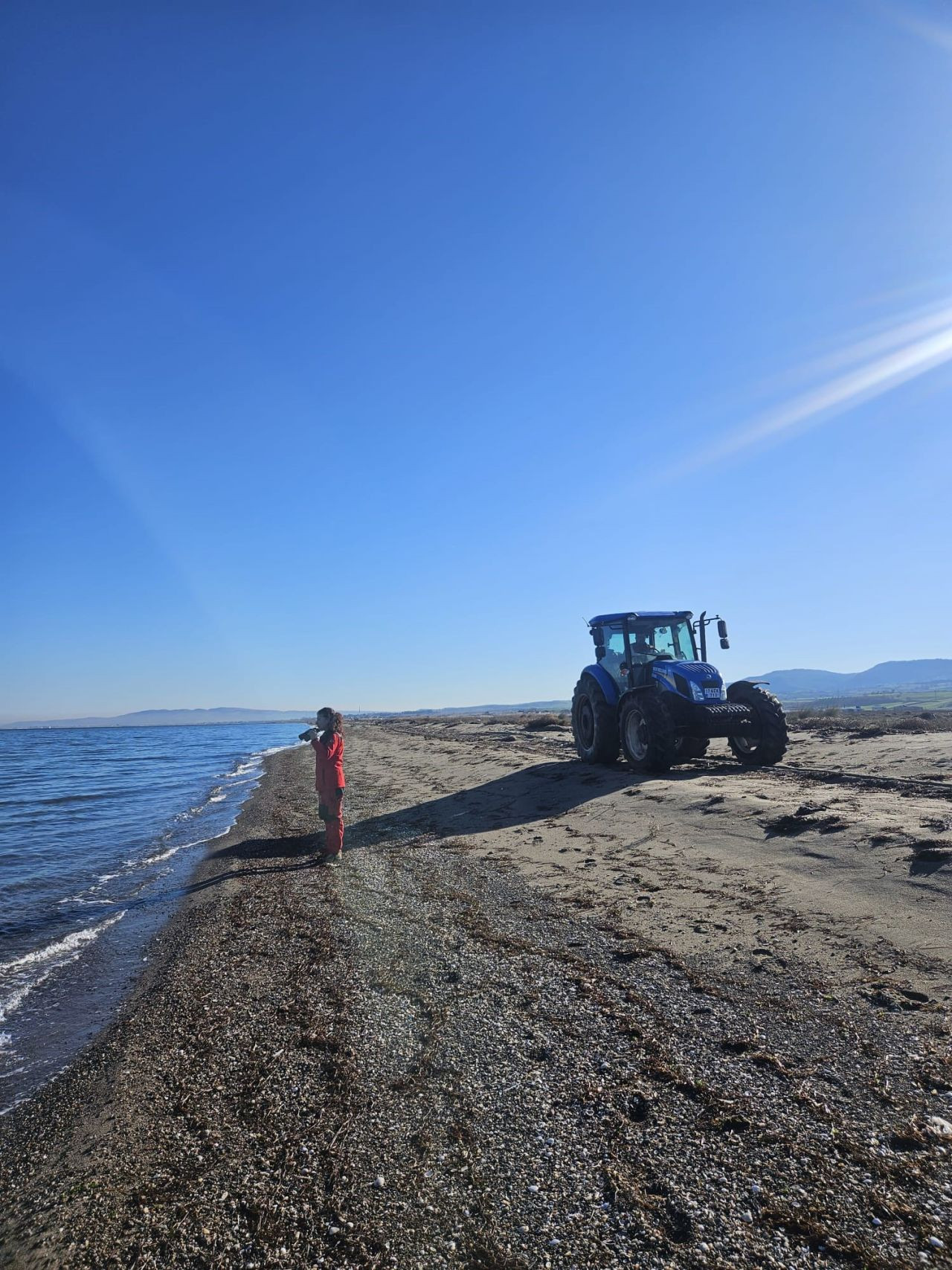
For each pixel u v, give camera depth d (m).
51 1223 2.70
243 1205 2.65
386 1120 3.08
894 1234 2.19
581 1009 3.96
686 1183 2.50
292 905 6.77
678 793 8.82
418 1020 4.04
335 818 8.68
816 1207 2.33
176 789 21.48
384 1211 2.52
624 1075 3.24
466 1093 3.23
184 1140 3.16
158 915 7.27
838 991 3.83
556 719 28.16
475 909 6.00
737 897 5.46
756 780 9.48
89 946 6.49
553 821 9.05
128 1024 4.59
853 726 17.62
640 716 11.44
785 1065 3.19
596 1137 2.81
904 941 4.26
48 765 35.84
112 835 13.12
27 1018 4.94
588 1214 2.39
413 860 8.05
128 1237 2.56
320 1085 3.45
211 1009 4.60
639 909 5.50
